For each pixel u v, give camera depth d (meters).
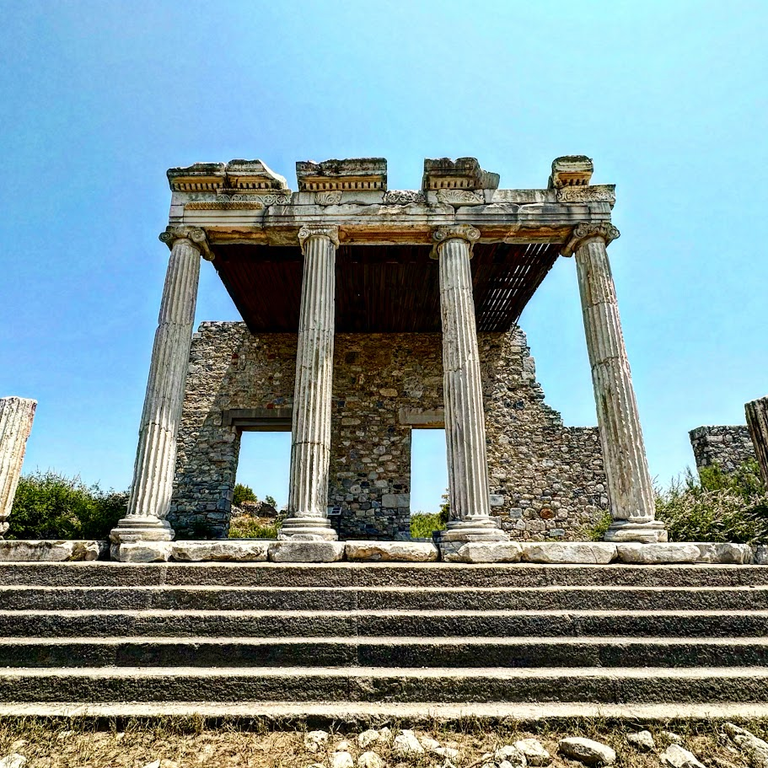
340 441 12.53
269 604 4.97
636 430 7.19
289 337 13.48
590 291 8.08
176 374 7.62
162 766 3.20
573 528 11.72
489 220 8.41
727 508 9.04
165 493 7.01
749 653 4.41
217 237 8.62
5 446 6.76
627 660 4.37
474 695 4.03
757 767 3.21
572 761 3.33
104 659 4.32
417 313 12.59
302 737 3.57
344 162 8.51
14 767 3.14
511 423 12.59
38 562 5.57
